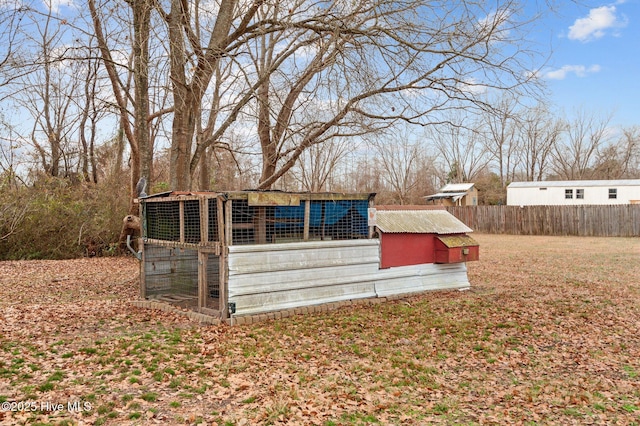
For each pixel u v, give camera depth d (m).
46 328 6.36
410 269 9.45
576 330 7.22
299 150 10.95
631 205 28.59
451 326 7.21
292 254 7.64
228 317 6.89
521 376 5.30
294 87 10.70
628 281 11.91
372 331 6.78
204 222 7.29
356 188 32.09
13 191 17.19
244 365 5.16
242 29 10.30
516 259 17.00
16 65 8.90
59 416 3.69
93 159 22.73
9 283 10.84
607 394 4.83
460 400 4.57
